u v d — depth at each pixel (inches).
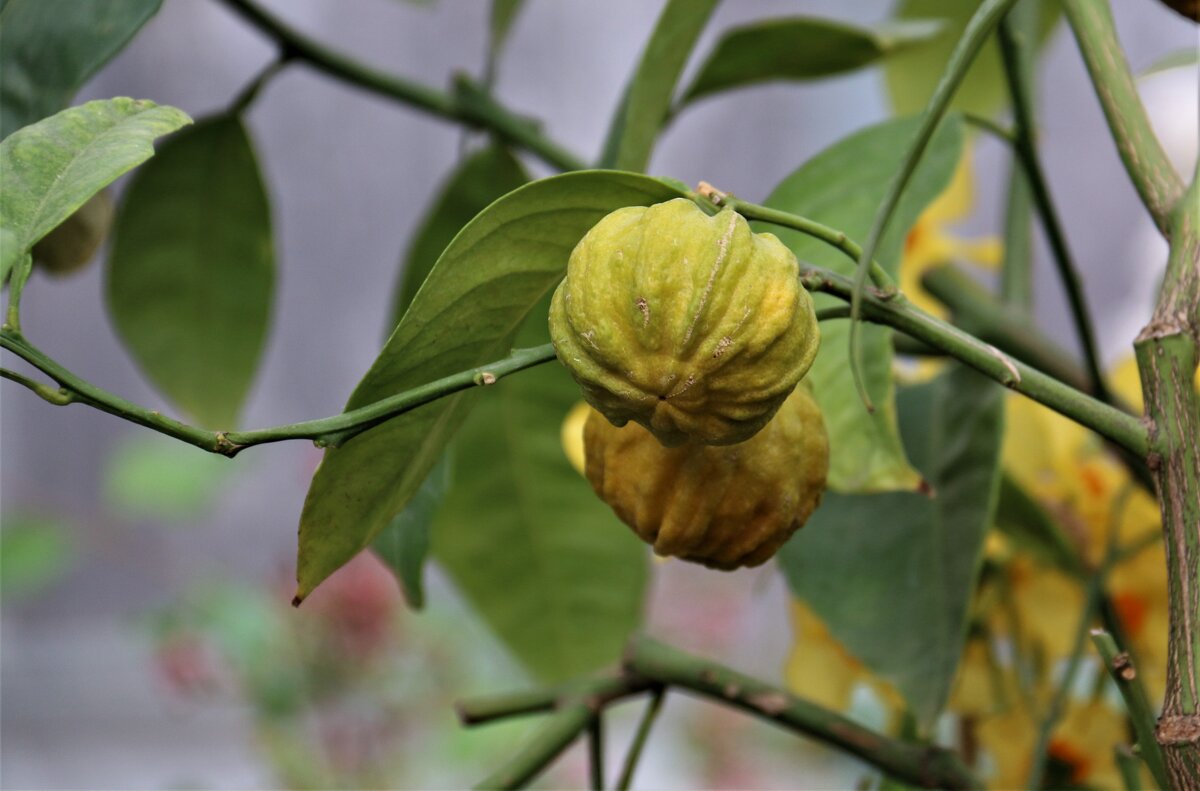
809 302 22.4
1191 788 22.1
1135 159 23.7
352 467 23.6
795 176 28.7
